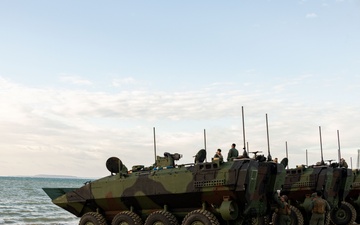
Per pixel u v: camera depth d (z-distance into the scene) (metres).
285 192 24.58
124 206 21.48
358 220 28.56
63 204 22.84
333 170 24.80
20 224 33.69
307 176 24.12
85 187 22.17
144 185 20.39
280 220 20.06
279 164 20.06
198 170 19.06
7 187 134.62
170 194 19.64
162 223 19.52
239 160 18.58
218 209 18.53
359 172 28.28
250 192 18.34
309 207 21.20
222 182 18.25
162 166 21.22
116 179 21.39
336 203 25.30
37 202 65.56
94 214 21.92
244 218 19.02
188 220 18.44
